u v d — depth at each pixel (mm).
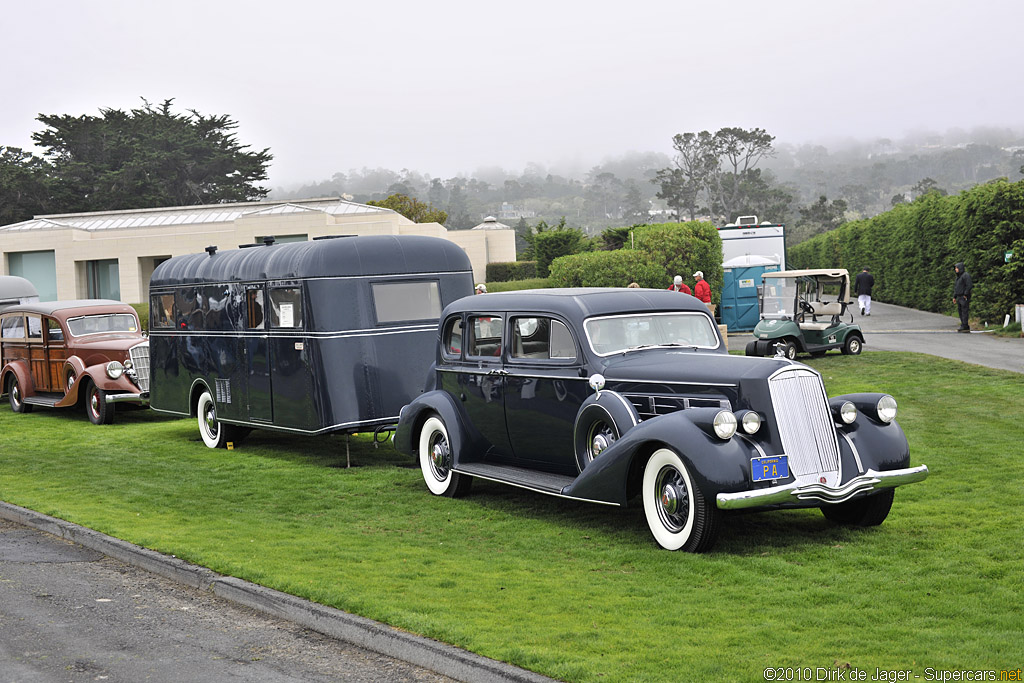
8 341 18703
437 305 12047
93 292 43812
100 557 7824
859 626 5352
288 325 11617
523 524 8344
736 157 170625
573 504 9141
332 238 11578
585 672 4711
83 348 16953
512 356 8922
